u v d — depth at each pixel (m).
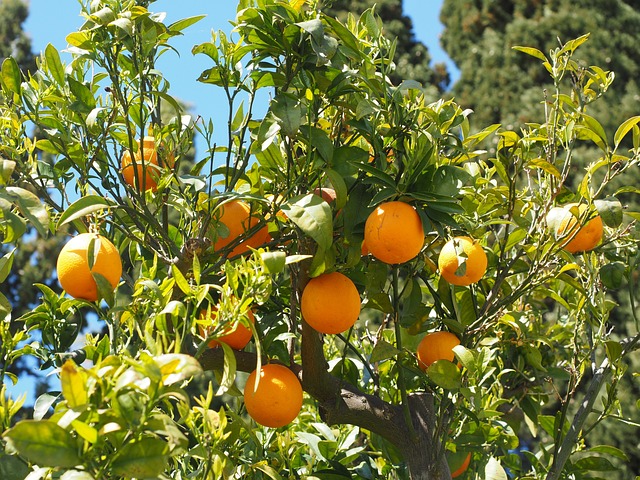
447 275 2.38
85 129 2.36
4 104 2.34
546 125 2.74
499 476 2.59
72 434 1.44
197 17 2.32
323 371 2.38
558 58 2.75
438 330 2.79
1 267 1.97
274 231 2.40
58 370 2.16
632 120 2.48
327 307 2.09
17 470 1.70
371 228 2.10
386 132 2.38
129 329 2.05
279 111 2.17
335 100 2.36
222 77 2.31
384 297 2.53
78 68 2.41
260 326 2.47
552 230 2.46
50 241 9.41
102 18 2.16
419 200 2.18
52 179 2.42
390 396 2.92
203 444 1.86
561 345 3.37
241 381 4.55
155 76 2.54
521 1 9.75
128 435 1.48
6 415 1.67
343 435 2.90
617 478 6.61
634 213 2.47
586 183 2.50
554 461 2.71
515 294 2.66
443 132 2.50
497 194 2.77
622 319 7.10
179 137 2.38
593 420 6.72
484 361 2.29
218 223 2.29
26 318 2.26
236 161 2.39
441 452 2.39
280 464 2.51
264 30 2.24
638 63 9.06
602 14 9.23
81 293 1.92
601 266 2.91
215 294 2.34
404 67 10.05
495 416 2.70
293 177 2.31
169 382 1.49
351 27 2.69
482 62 9.52
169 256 2.39
